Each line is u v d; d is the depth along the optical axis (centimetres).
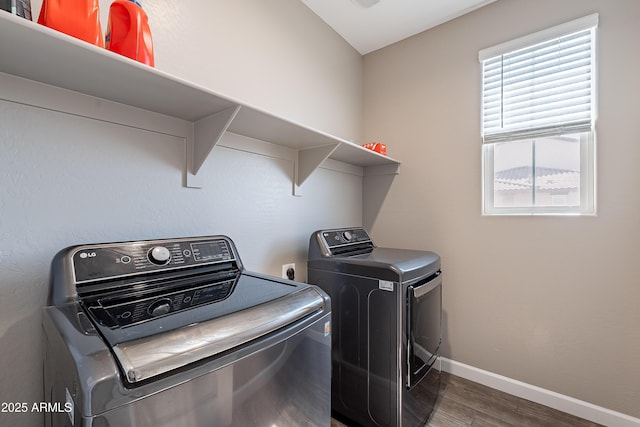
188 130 130
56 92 95
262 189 165
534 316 182
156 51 121
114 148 109
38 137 92
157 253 101
